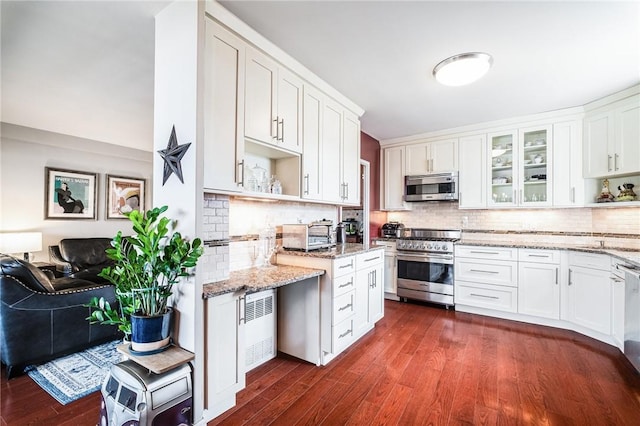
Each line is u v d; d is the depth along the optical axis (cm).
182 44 173
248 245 252
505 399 194
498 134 383
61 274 412
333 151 297
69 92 301
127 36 208
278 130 229
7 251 380
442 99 316
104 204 513
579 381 215
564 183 346
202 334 166
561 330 315
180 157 172
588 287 294
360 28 199
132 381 148
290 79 241
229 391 181
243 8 182
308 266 255
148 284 163
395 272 430
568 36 204
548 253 327
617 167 300
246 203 253
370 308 309
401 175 454
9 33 203
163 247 177
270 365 242
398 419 176
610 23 189
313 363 244
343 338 259
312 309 246
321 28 200
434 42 214
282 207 292
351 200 326
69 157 472
